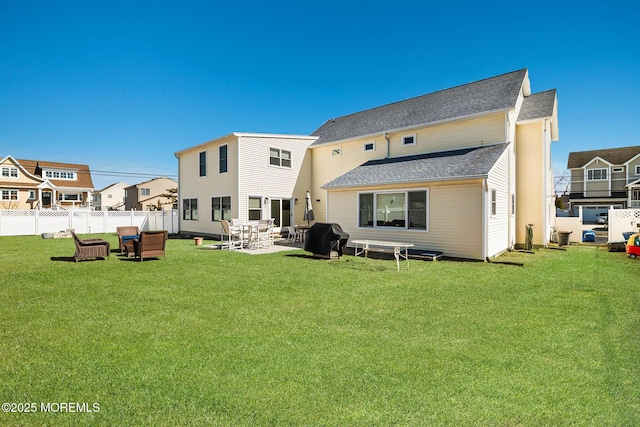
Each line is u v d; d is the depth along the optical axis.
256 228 14.04
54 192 34.38
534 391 2.85
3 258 10.73
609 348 3.79
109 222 21.72
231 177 17.34
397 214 12.56
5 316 4.89
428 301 5.87
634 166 32.38
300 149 19.56
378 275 8.22
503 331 4.36
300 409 2.54
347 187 13.73
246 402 2.63
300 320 4.79
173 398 2.69
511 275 8.22
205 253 12.27
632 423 2.39
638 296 6.16
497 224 11.78
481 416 2.47
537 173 14.17
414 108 17.23
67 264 9.62
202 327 4.45
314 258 11.08
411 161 14.27
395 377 3.08
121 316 4.92
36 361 3.38
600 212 34.28
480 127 13.51
